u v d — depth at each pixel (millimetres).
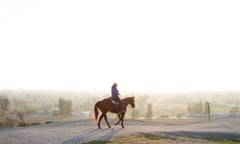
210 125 33312
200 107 134125
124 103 24312
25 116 131875
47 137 19406
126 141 17906
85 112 161125
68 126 26688
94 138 18781
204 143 19859
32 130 23500
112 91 23688
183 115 121125
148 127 26938
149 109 116250
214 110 158750
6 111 134750
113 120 34719
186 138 21719
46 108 191125
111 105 23594
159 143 18031
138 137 19562
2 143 17281
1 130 23672
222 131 27375
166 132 23219
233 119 42344
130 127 25562
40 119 111062
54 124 29312
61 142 17562
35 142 17594
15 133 21438
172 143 18516
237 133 26641
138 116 123875
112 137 19188
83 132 21672
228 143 22047
